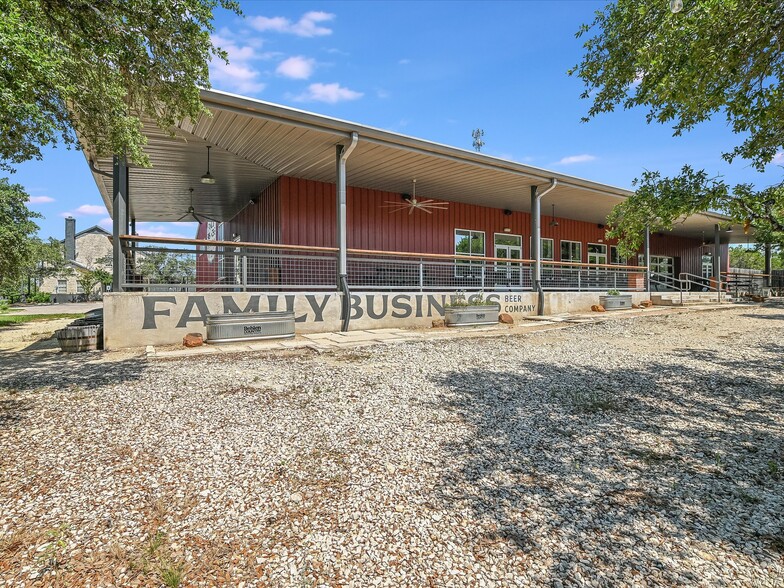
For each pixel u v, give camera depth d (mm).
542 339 7762
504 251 14977
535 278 11773
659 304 15031
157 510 2150
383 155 9070
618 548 1888
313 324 8258
